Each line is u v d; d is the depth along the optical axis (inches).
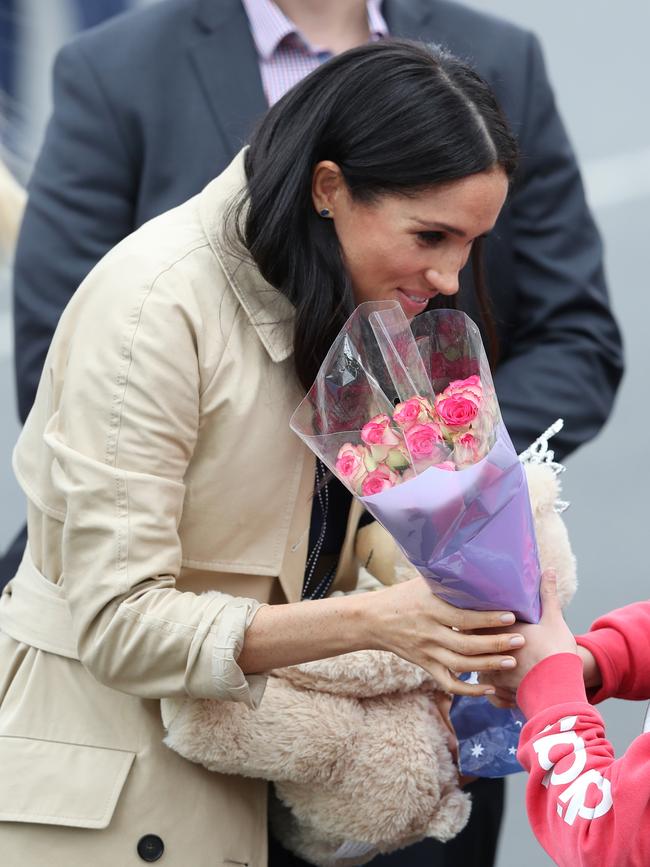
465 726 408.8
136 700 395.5
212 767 391.9
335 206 378.3
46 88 1106.7
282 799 407.2
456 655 362.9
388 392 364.2
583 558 904.9
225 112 537.6
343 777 394.6
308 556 425.4
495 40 561.0
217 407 382.0
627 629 383.6
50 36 1114.7
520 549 355.6
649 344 1182.3
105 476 370.9
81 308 388.8
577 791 334.3
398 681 396.5
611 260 1326.3
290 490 393.1
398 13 559.5
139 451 371.6
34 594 404.2
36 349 538.0
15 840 387.9
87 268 537.0
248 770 391.2
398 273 377.7
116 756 393.4
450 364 370.0
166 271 380.8
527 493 357.7
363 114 368.8
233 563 392.8
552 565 405.7
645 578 879.1
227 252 384.2
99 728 395.5
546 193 553.6
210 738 385.4
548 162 555.5
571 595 406.9
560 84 1669.5
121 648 375.2
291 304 384.2
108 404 373.1
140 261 382.6
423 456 350.0
